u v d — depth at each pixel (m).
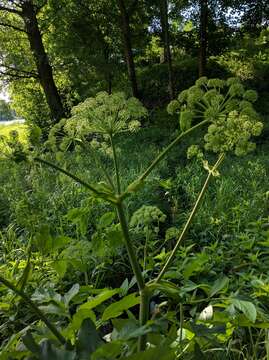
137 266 1.56
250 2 20.80
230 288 3.18
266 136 12.75
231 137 1.65
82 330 1.43
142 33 21.50
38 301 1.84
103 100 1.75
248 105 1.66
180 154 11.31
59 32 19.55
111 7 19.97
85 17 19.58
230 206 6.08
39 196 6.04
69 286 3.66
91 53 19.58
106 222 1.91
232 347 2.67
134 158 10.62
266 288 2.37
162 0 18.80
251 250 3.94
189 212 5.66
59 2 19.05
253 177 7.27
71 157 8.77
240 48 23.17
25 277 1.57
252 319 1.57
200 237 5.13
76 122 1.85
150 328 1.36
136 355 1.26
